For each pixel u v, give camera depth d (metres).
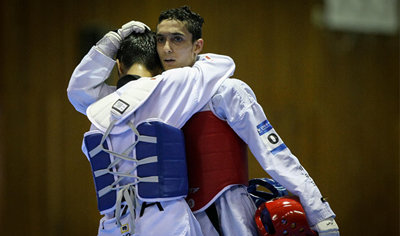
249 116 5.32
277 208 5.07
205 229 5.28
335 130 16.75
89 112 5.32
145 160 5.01
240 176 5.36
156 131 5.04
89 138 5.24
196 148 5.36
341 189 16.81
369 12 17.39
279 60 16.02
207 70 5.46
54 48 14.32
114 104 5.18
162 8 14.92
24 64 14.23
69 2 14.37
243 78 15.58
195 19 5.95
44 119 14.22
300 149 16.22
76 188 14.23
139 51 5.97
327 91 16.70
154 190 4.94
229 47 15.47
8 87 14.13
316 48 16.50
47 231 14.02
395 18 17.77
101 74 5.84
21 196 14.02
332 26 16.80
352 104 17.06
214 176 5.27
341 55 16.95
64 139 14.27
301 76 16.27
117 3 14.60
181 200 5.07
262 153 5.28
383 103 17.55
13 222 13.95
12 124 14.12
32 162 14.13
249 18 15.71
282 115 15.99
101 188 5.18
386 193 17.45
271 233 5.14
